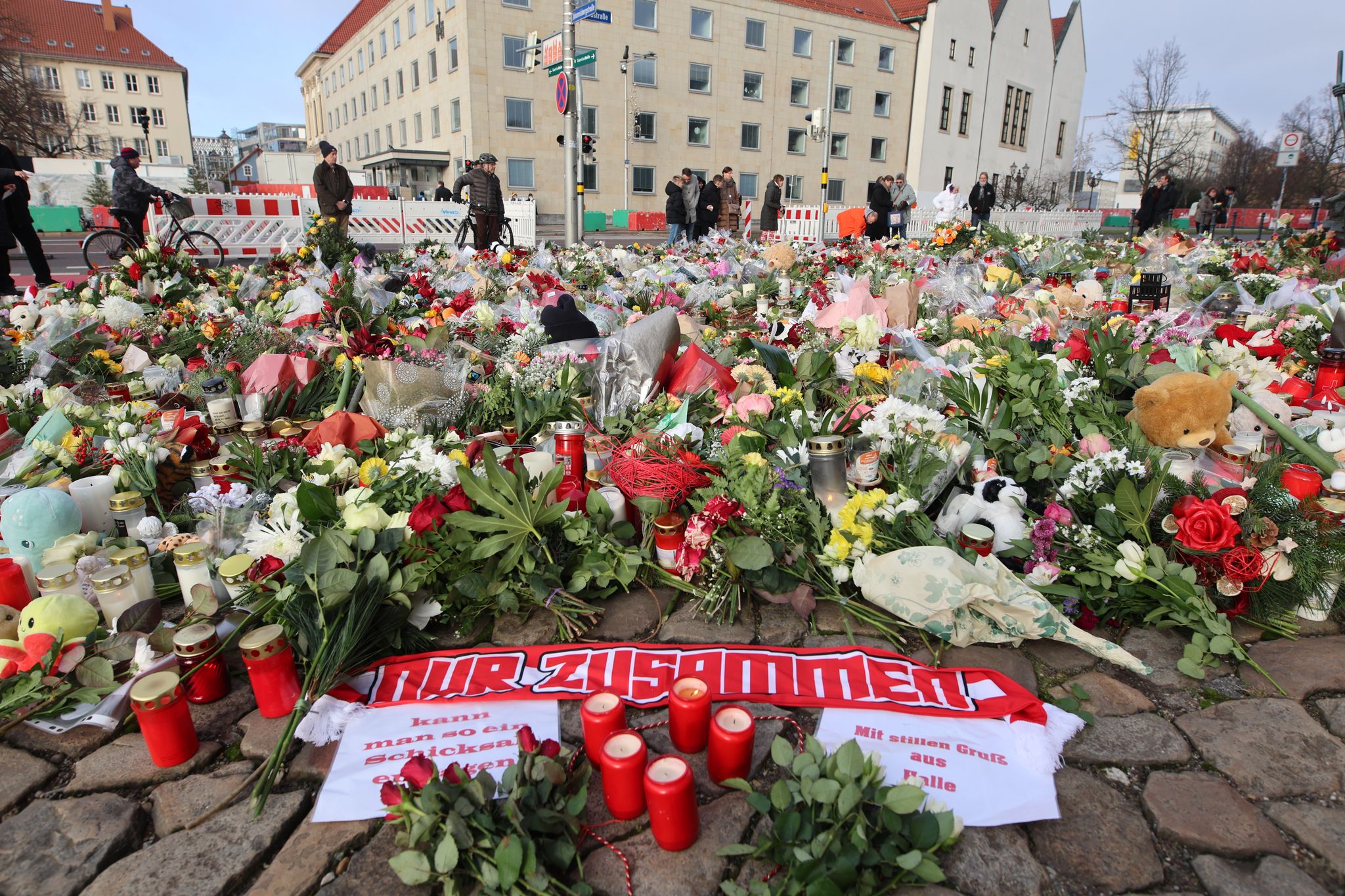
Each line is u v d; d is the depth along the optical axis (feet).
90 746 6.67
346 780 6.09
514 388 13.35
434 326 16.06
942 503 10.23
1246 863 5.34
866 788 5.47
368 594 7.38
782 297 26.76
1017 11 157.89
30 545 9.01
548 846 5.24
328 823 5.72
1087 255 38.70
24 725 6.89
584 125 114.62
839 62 136.15
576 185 55.11
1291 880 5.16
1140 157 150.61
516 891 4.94
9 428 13.30
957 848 5.45
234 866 5.38
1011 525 8.86
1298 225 115.55
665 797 5.21
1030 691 7.03
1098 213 103.71
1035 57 167.43
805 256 40.09
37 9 235.61
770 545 8.45
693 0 118.62
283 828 5.75
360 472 9.46
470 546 8.16
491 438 12.12
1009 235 43.04
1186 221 89.45
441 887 5.20
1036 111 173.88
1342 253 35.22
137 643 7.30
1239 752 6.33
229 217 46.80
